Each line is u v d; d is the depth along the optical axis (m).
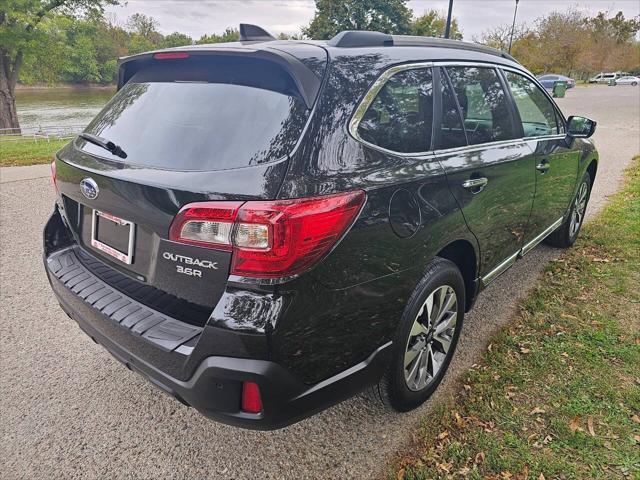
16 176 8.46
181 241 1.75
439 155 2.39
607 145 11.80
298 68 1.89
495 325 3.35
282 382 1.72
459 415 2.48
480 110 2.82
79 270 2.38
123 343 1.99
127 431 2.41
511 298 3.73
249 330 1.65
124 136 2.17
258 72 2.02
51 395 2.66
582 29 59.44
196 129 1.95
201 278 1.75
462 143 2.61
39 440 2.34
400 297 2.15
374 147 2.03
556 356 2.94
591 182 4.81
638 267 4.20
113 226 2.10
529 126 3.38
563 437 2.30
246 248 1.64
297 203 1.66
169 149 1.94
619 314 3.42
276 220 1.62
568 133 3.98
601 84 59.62
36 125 30.14
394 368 2.27
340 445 2.32
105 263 2.25
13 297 3.75
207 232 1.68
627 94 36.31
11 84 24.95
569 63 56.28
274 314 1.65
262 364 1.67
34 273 4.19
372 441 2.34
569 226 4.54
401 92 2.25
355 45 2.21
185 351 1.77
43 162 10.23
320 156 1.79
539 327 3.28
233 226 1.64
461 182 2.45
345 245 1.81
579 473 2.11
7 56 24.48
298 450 2.30
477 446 2.27
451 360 2.92
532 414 2.46
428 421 2.46
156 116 2.13
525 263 4.40
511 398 2.59
